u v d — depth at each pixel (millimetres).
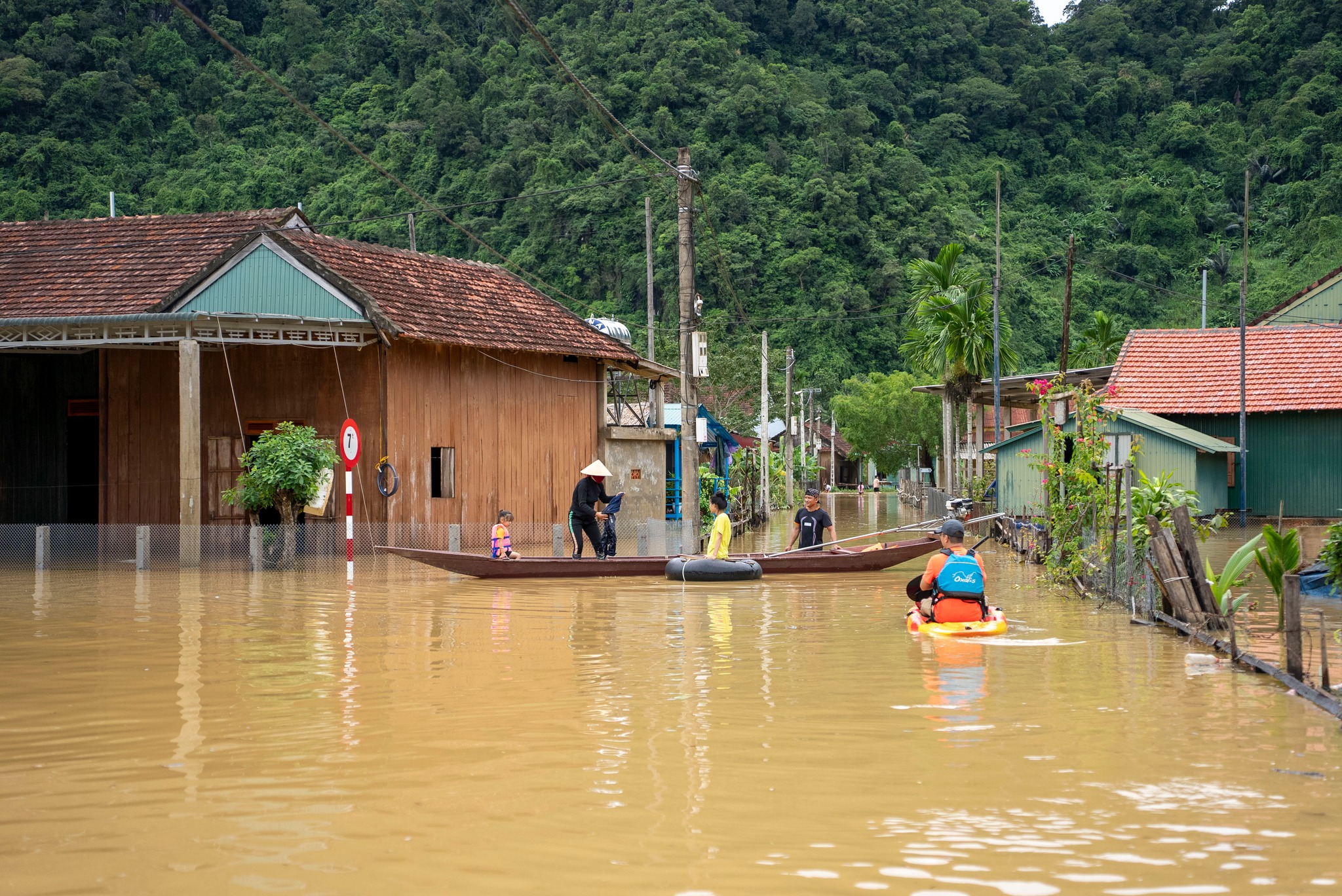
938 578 12227
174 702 8477
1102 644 11367
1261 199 104875
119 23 93500
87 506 25328
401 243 69062
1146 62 130875
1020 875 4887
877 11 123000
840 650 10953
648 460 30219
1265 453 33312
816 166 91625
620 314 76750
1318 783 6234
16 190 72875
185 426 19703
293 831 5512
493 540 18484
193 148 83000
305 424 22516
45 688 9023
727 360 56250
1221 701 8469
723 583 17312
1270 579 11914
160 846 5320
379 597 15664
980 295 37969
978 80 118062
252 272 22156
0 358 25172
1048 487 18656
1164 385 34406
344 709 8227
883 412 69125
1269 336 35125
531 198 81500
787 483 50156
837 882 4809
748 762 6715
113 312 21656
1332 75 112312
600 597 15727
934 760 6730
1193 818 5645
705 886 4773
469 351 24172
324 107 91188
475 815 5738
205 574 18812
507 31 103312
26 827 5590
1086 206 107688
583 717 7945
